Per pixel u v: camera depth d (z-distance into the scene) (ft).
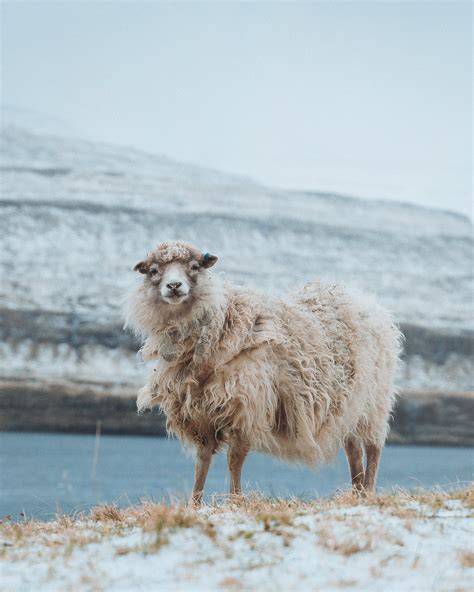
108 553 26.84
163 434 495.41
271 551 25.84
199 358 39.63
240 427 39.86
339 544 25.70
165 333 40.52
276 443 41.04
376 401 44.50
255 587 23.09
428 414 533.55
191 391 40.14
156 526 28.37
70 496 159.33
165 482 209.36
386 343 45.14
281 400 41.19
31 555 27.48
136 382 565.53
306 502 34.71
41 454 344.69
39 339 605.31
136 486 192.13
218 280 41.11
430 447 480.23
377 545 25.80
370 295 47.24
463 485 38.06
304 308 43.29
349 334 43.37
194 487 41.04
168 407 41.22
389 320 46.55
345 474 248.11
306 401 40.75
